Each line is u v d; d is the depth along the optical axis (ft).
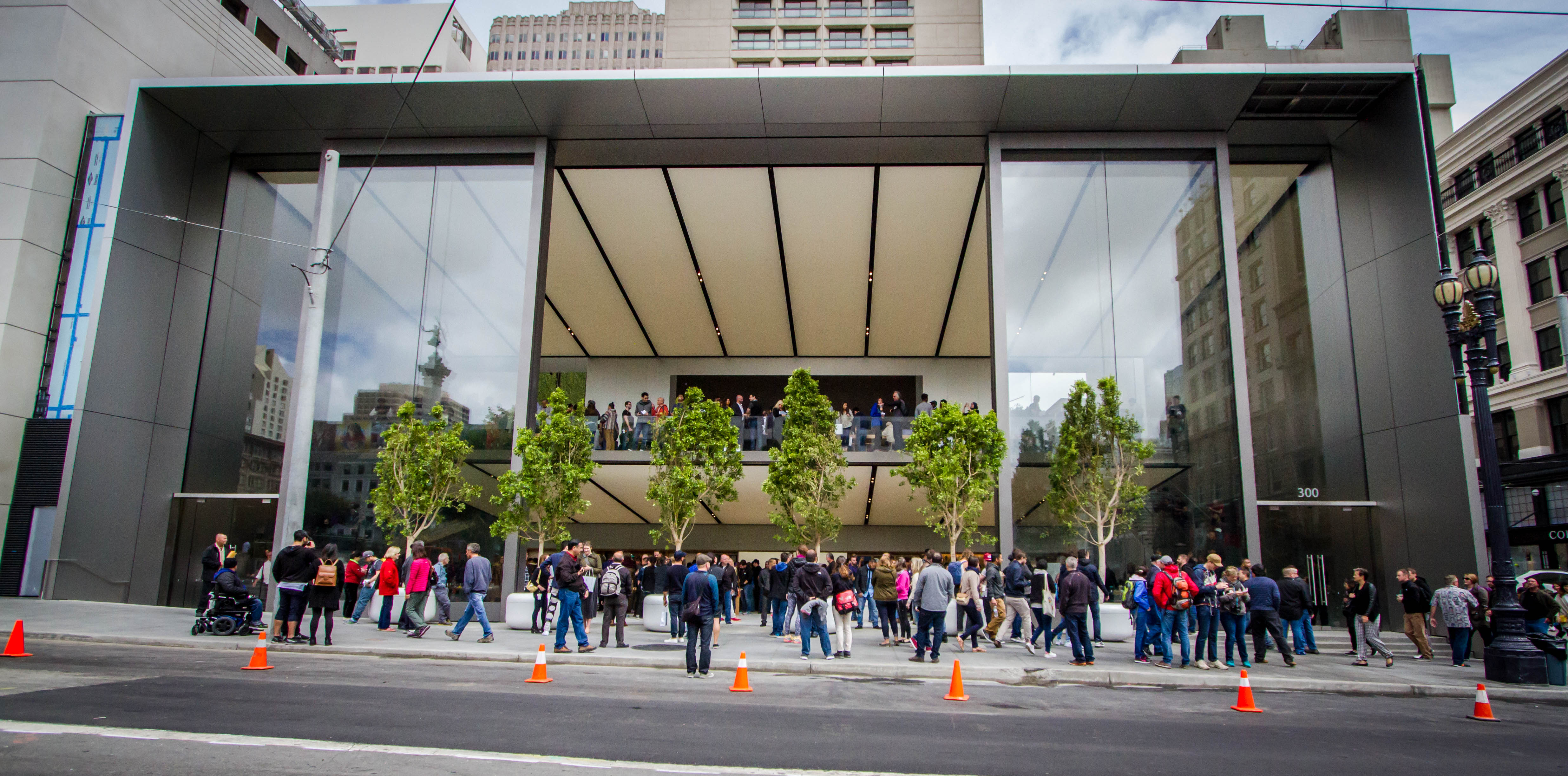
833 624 52.19
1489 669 37.70
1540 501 86.69
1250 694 29.76
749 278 84.43
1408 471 59.31
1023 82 57.77
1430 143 57.82
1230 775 20.07
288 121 65.16
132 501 63.93
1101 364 59.21
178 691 26.91
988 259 71.46
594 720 24.41
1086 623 38.83
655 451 60.18
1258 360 63.46
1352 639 45.39
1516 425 102.73
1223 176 61.98
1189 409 58.80
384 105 62.18
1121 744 23.26
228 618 42.19
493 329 61.72
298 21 95.30
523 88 59.72
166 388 66.33
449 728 22.61
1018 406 58.65
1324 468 62.13
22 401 62.34
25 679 28.45
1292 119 63.77
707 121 62.03
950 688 33.30
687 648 38.11
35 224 63.57
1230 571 42.09
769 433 69.92
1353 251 64.80
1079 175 62.28
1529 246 101.91
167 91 63.67
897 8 154.10
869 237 76.89
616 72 58.75
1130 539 56.13
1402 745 24.43
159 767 17.94
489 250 63.21
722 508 91.76
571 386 106.42
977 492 55.16
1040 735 24.17
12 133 64.13
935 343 98.22
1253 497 57.62
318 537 60.29
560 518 54.65
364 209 65.77
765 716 25.85
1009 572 44.60
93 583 61.31
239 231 69.36
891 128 62.23
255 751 19.52
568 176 69.92
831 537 60.39
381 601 53.36
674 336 97.25
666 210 74.02
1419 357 58.75
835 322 93.50
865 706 28.45
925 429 57.72
